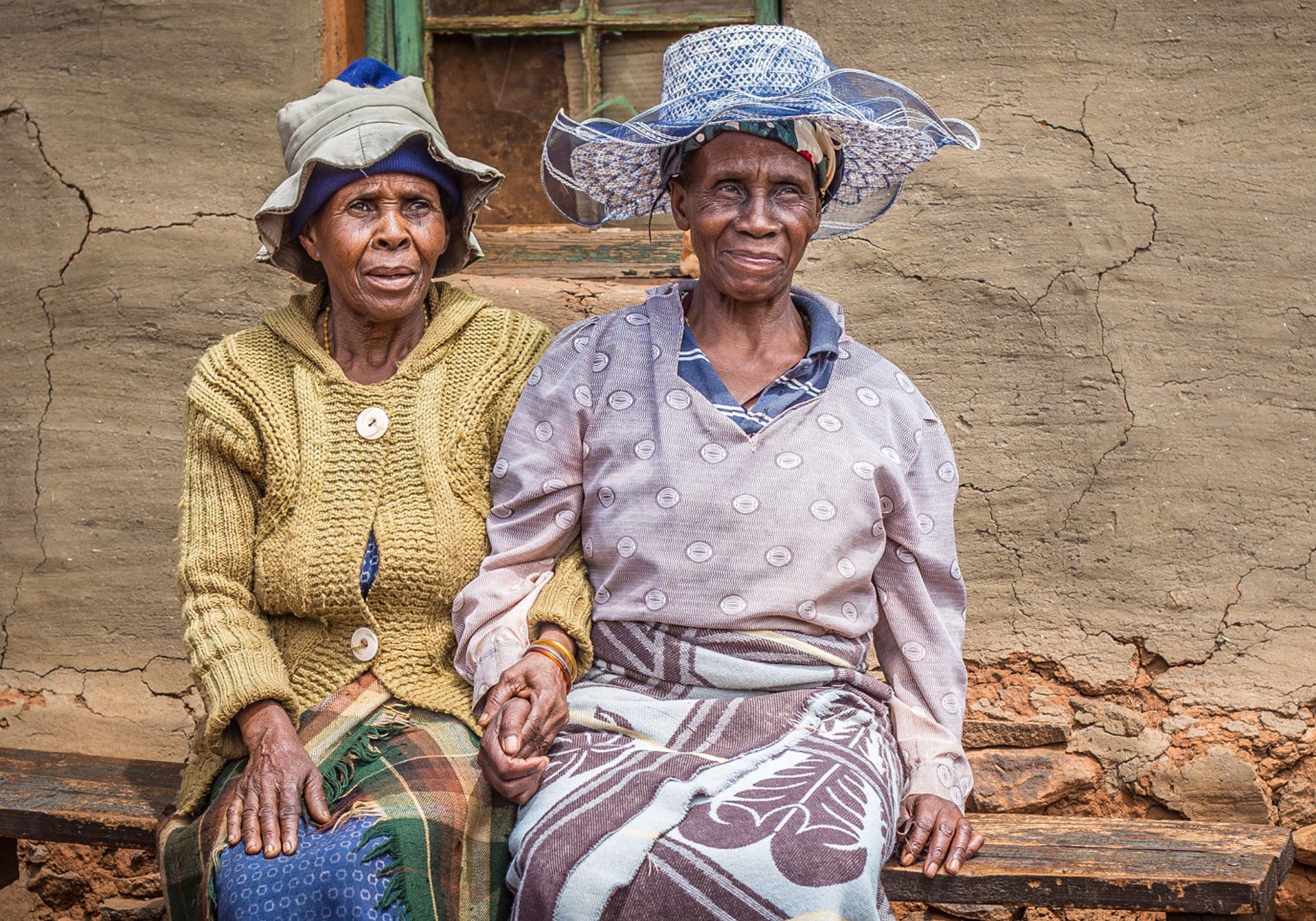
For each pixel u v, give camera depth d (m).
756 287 2.21
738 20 3.15
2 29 3.08
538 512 2.27
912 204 2.94
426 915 1.95
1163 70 2.88
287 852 1.96
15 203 3.08
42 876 3.03
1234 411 2.87
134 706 3.06
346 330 2.38
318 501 2.28
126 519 3.06
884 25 2.94
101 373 3.06
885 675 2.35
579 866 1.89
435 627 2.31
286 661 2.31
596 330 2.37
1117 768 2.89
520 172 3.20
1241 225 2.86
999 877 2.12
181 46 3.03
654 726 2.11
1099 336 2.90
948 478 2.33
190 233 3.04
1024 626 2.94
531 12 3.17
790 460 2.16
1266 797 2.82
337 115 2.28
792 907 1.83
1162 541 2.89
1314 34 2.84
